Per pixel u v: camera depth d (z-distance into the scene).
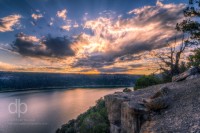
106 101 19.95
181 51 30.59
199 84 15.89
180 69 32.72
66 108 152.00
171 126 11.19
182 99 14.29
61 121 112.56
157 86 19.83
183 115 12.05
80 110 139.12
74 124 60.69
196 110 12.07
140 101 16.08
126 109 15.41
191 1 25.17
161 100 14.40
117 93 20.48
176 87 16.92
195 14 25.03
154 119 13.13
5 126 115.19
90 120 26.64
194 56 29.03
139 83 30.42
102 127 24.81
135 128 14.14
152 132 11.27
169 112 13.23
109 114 18.73
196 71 19.55
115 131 17.20
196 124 10.46
